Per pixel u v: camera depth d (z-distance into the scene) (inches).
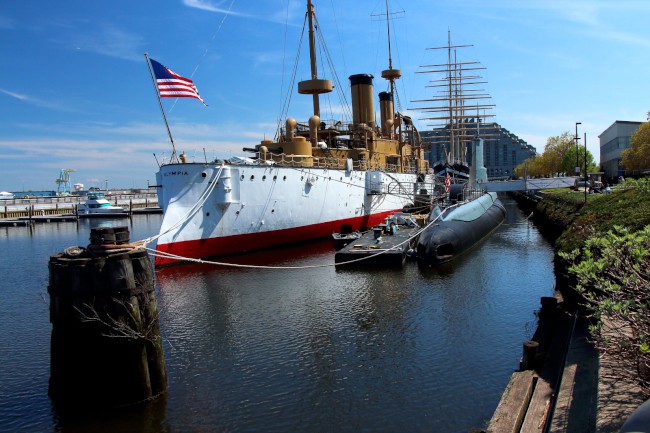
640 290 297.3
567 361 428.1
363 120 1733.5
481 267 940.6
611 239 343.3
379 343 536.1
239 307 683.4
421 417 380.8
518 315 625.6
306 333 573.0
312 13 1435.8
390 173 1657.2
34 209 3223.4
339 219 1369.3
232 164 1016.2
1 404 418.6
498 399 406.0
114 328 398.0
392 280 831.7
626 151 2226.9
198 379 456.8
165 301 721.6
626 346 286.4
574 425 310.7
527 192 3336.6
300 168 1173.7
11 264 1236.5
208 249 1013.2
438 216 1188.5
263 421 381.4
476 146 2003.0
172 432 369.7
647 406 167.8
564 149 3902.6
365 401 407.8
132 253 410.0
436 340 541.6
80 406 408.8
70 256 410.0
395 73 2265.0
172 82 959.0
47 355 537.0
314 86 1449.3
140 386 411.8
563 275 635.5
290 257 1067.9
